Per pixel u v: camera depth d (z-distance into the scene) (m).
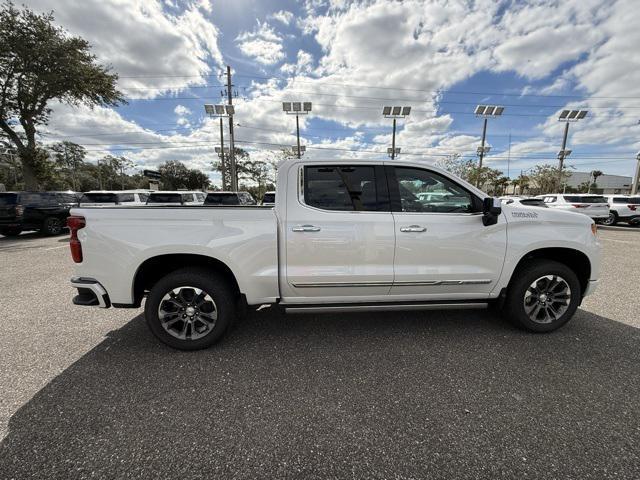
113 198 12.64
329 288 3.13
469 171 35.56
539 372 2.68
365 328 3.56
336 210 3.12
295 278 3.06
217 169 46.88
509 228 3.25
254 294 3.07
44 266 6.80
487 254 3.23
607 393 2.40
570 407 2.25
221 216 2.97
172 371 2.72
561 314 3.37
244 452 1.88
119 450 1.88
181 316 3.03
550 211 3.38
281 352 3.04
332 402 2.32
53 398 2.35
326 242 3.05
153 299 2.96
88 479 1.69
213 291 2.99
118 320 3.82
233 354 3.01
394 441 1.96
